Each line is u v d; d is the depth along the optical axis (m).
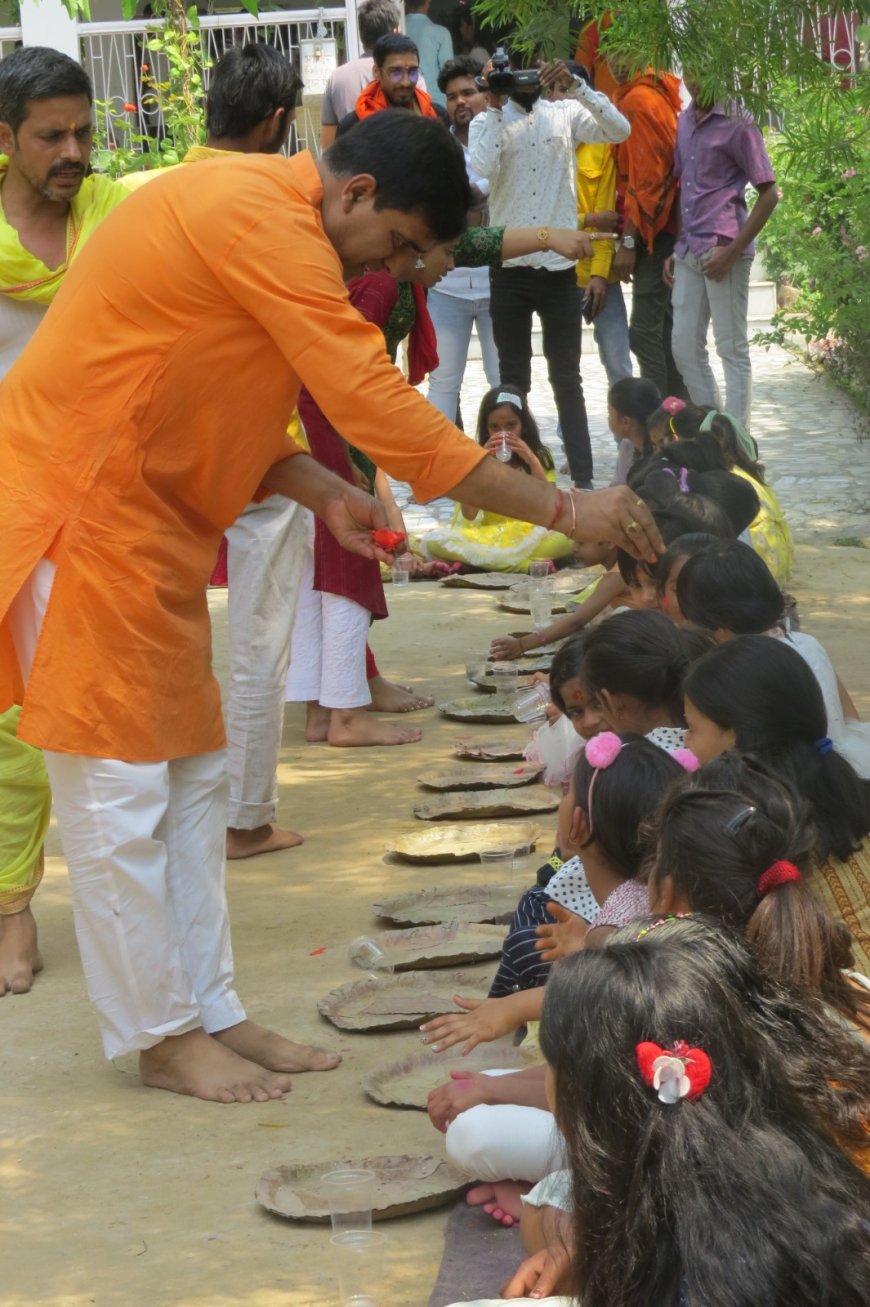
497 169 10.05
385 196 3.39
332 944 4.51
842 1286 1.72
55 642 3.53
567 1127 1.84
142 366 3.43
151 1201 3.32
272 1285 3.01
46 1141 3.58
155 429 3.46
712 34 5.37
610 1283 1.77
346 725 6.29
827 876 3.12
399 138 3.38
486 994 4.15
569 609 7.94
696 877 2.56
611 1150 1.78
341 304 3.34
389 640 7.75
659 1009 1.81
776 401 13.77
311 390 3.36
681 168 9.91
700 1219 1.73
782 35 5.44
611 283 10.80
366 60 10.62
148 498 3.52
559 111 10.01
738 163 9.65
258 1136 3.56
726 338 10.08
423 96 9.14
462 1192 3.29
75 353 3.48
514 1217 3.16
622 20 5.46
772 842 2.57
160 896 3.66
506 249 4.93
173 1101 3.74
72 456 3.49
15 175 4.29
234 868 5.12
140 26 13.70
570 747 5.52
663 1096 1.75
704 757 3.36
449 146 3.42
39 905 4.95
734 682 3.28
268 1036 3.90
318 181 3.45
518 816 5.47
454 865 5.06
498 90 9.89
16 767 4.25
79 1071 3.91
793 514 9.95
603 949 1.89
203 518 3.64
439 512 10.47
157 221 3.40
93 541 3.50
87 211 4.36
